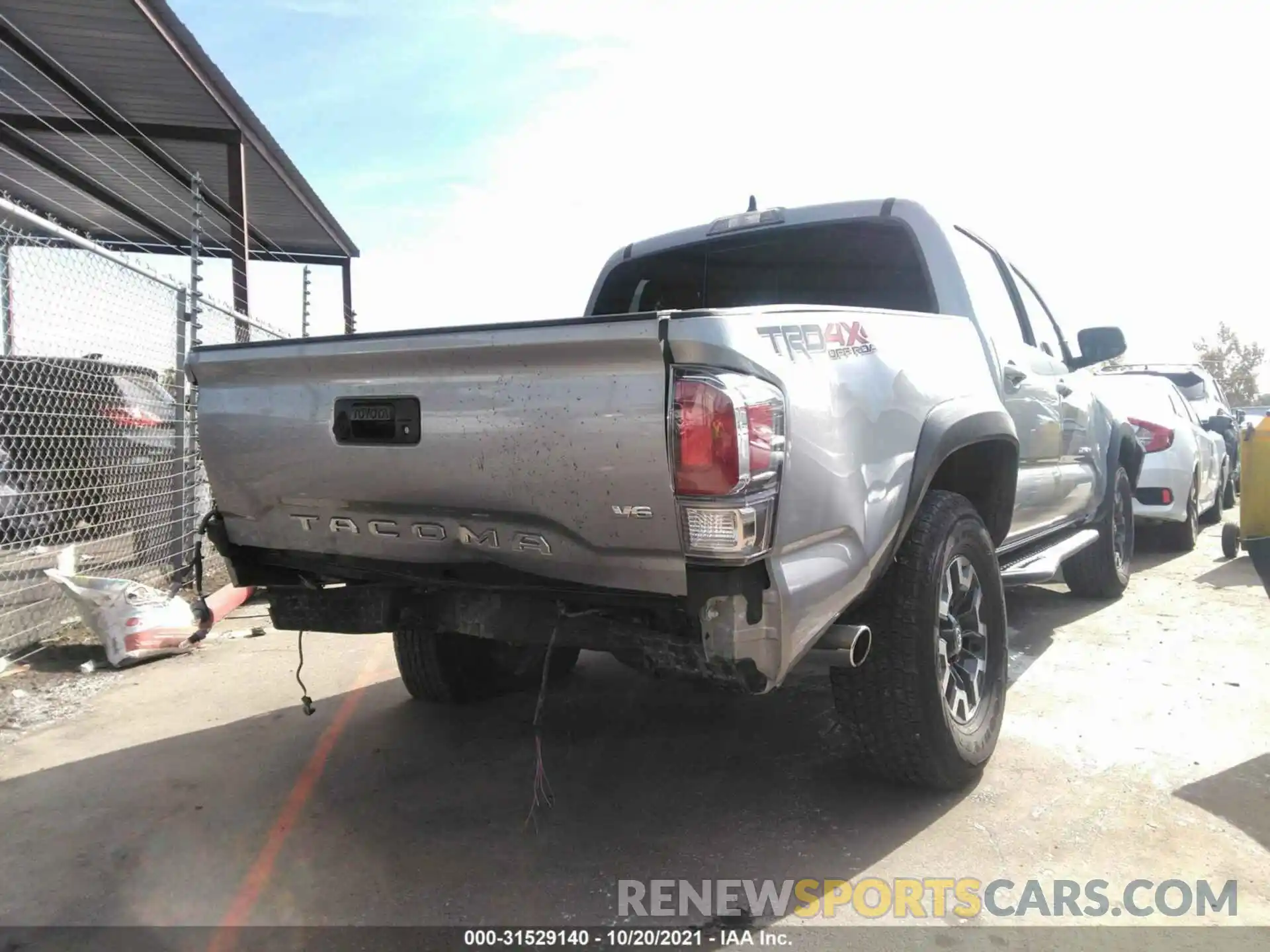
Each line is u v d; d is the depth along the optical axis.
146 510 6.61
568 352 2.46
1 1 7.16
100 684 4.79
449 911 2.62
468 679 4.29
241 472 3.19
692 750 3.75
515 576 2.79
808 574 2.48
